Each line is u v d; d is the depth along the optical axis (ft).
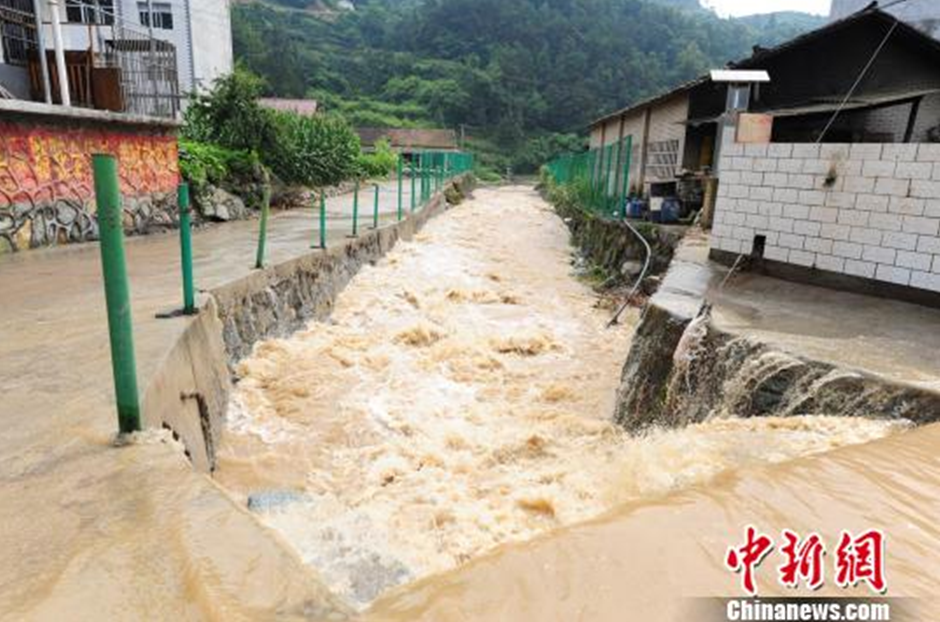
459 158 112.78
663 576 6.94
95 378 11.57
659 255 35.99
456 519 13.10
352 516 12.21
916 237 18.40
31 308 16.72
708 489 8.95
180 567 6.36
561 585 6.78
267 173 48.01
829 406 12.73
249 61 169.48
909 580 6.95
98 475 8.16
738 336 15.46
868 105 35.09
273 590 6.05
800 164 21.54
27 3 35.19
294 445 17.25
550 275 43.96
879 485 9.01
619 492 12.12
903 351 14.16
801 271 21.80
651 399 18.17
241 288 21.20
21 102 23.85
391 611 6.38
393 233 44.86
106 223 8.59
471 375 24.17
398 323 29.35
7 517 7.20
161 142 35.63
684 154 49.06
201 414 14.64
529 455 17.61
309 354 23.34
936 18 38.45
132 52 36.60
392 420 19.31
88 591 6.01
